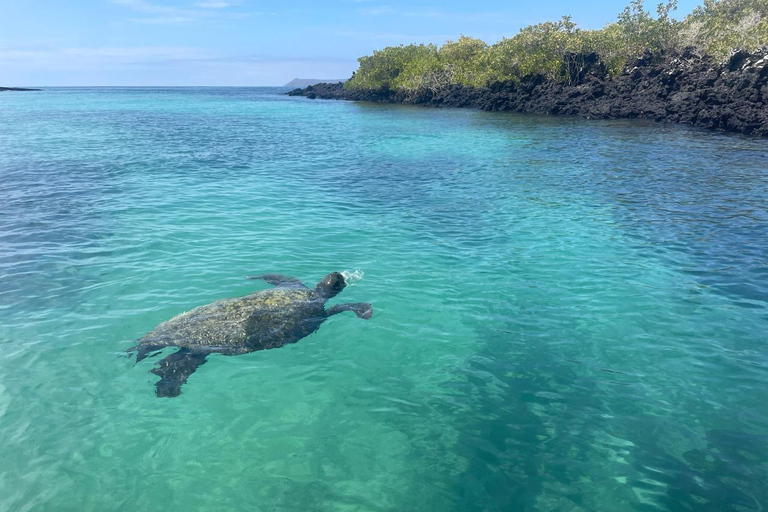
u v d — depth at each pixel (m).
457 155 27.86
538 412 6.40
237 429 6.08
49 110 65.81
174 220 14.36
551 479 5.31
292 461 5.58
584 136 35.25
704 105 41.00
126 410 6.38
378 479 5.33
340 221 14.72
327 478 5.34
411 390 6.88
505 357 7.66
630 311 9.09
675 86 47.28
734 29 48.97
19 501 4.98
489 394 6.78
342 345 7.97
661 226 14.11
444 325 8.62
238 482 5.27
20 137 33.88
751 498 4.99
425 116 56.25
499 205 16.69
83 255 11.45
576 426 6.13
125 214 14.84
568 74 59.97
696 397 6.64
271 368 7.34
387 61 89.88
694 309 9.15
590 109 50.56
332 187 19.48
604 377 7.12
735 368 7.29
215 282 10.09
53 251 11.66
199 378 7.05
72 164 23.38
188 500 5.03
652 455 5.63
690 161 24.62
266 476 5.36
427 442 5.88
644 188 18.95
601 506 4.96
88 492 5.11
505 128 41.34
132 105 82.50
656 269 11.03
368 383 7.03
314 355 7.69
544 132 38.12
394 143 33.25
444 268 11.14
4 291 9.50
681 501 4.98
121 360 7.41
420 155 27.97
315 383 7.01
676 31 55.19
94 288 9.72
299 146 31.77
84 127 42.28
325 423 6.21
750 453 5.62
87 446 5.74
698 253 11.96
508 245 12.68
